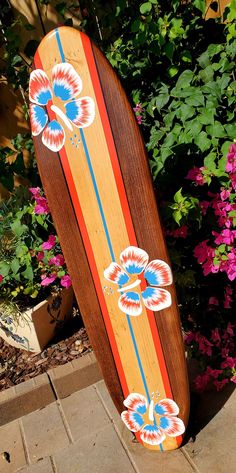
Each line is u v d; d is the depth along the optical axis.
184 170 1.74
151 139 1.81
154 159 1.78
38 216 2.02
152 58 1.92
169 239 1.75
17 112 2.66
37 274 2.25
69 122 1.32
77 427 1.94
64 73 1.27
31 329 2.25
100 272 1.50
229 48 1.72
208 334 1.98
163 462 1.71
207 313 1.94
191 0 1.88
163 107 1.88
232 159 1.52
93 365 2.15
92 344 1.63
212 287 1.91
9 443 1.94
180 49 1.88
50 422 2.00
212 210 1.72
